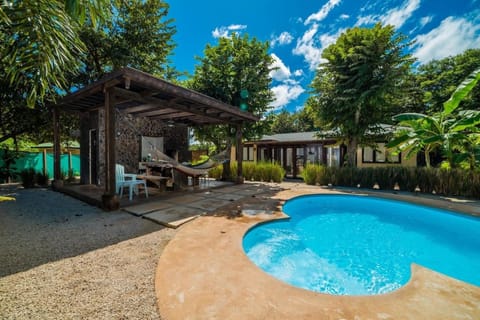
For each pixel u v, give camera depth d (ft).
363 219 20.11
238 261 9.27
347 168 32.63
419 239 15.88
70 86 29.43
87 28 26.63
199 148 83.51
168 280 7.80
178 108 22.57
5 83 23.32
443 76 55.47
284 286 7.58
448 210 19.40
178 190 26.30
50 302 6.64
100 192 22.27
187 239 11.60
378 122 36.17
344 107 34.40
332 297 7.02
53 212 16.74
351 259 12.69
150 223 14.33
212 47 38.86
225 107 24.71
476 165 25.18
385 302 6.78
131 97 18.04
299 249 13.61
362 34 34.09
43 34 8.82
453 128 25.31
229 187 29.76
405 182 28.30
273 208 18.34
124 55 31.14
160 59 36.81
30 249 10.37
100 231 12.82
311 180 34.30
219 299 6.80
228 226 13.70
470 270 11.80
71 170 34.14
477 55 51.44
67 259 9.43
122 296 6.96
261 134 40.75
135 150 31.09
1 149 33.96
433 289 7.52
